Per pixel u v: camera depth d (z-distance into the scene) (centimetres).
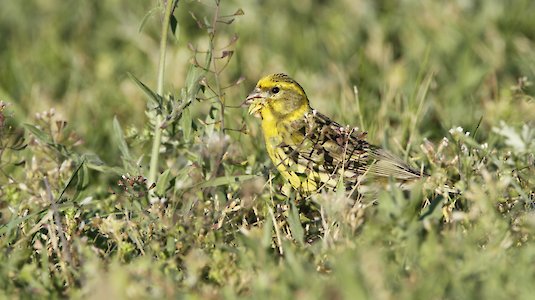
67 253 889
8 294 835
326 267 850
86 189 1029
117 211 1038
